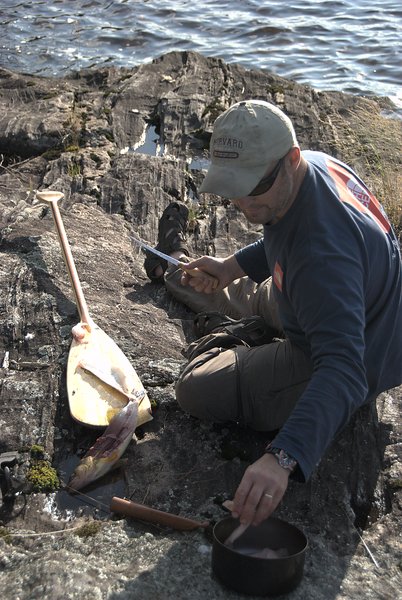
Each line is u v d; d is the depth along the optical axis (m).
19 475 3.22
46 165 6.07
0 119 6.61
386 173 6.02
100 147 6.32
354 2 12.13
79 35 10.76
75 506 3.13
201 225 5.27
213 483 3.21
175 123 6.65
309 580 2.75
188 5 11.92
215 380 3.31
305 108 7.08
